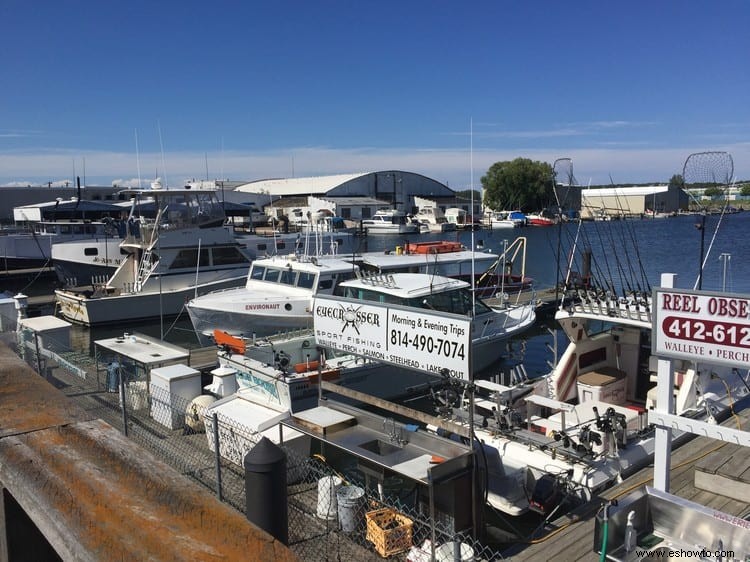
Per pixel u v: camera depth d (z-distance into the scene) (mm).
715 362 4621
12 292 33875
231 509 1499
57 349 13703
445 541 5906
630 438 7590
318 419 7125
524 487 7141
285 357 11117
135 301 22516
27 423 1973
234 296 17312
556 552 5699
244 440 7715
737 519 4555
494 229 74062
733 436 4789
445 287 13758
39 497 1512
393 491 7977
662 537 4801
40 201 68312
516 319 16500
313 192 97625
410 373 12641
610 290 9672
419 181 105312
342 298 6969
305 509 7008
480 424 8000
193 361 14766
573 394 9461
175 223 23281
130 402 10328
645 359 9812
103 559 1270
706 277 30547
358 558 5816
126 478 1606
